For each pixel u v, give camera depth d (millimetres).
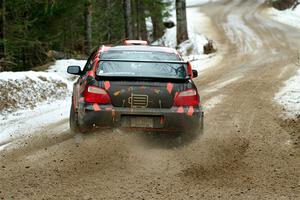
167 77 20359
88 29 71188
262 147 21391
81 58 67250
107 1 96312
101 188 15867
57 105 35156
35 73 39406
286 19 135625
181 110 20312
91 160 19031
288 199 14812
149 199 14852
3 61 46156
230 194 15344
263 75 50000
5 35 47344
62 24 60594
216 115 29125
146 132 20453
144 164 18609
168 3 113188
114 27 99750
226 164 18781
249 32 113688
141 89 20109
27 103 33969
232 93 38438
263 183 16469
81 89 21391
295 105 31734
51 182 16453
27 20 50625
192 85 20859
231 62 66875
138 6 102500
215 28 123625
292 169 18062
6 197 14883
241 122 27047
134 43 27422
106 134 20469
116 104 20047
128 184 16312
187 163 18859
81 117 20234
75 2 57969
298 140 22578
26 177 17016
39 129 26047
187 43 91688
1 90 32906
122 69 21469
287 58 67125
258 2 171125
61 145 21594
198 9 168000
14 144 22391
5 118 29922
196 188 15953
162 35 125812
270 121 27328
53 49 67375
